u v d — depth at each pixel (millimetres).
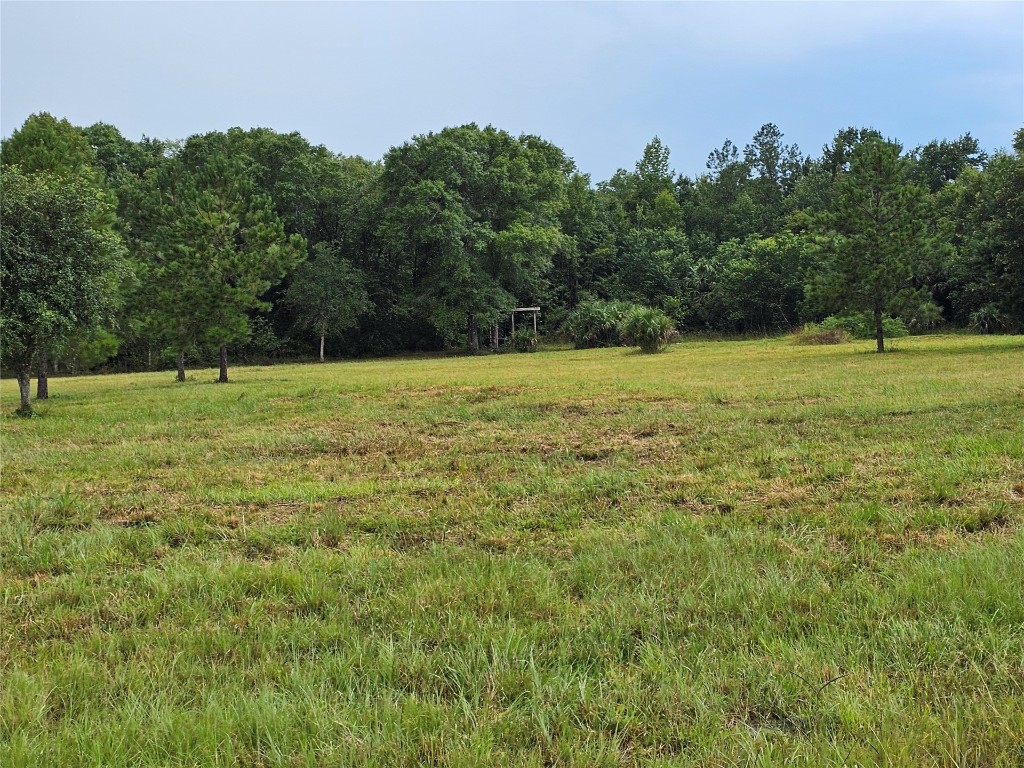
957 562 3910
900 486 5840
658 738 2535
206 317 23516
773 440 8195
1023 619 3283
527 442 8953
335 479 7203
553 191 56281
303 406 13852
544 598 3736
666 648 3137
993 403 10031
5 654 3314
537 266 53656
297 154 51469
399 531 5230
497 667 2992
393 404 13766
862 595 3641
